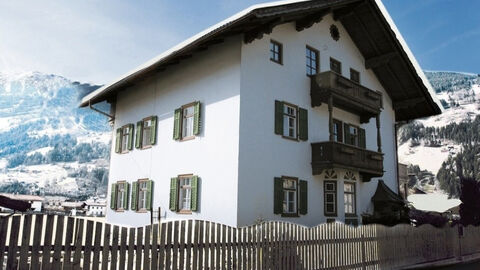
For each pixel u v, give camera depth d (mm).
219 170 14047
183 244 6695
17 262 5168
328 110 17188
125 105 21312
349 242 10359
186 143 15945
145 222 17719
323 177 17141
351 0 17469
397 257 12070
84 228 5754
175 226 6648
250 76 14312
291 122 16172
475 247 17188
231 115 13969
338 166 16031
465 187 24328
